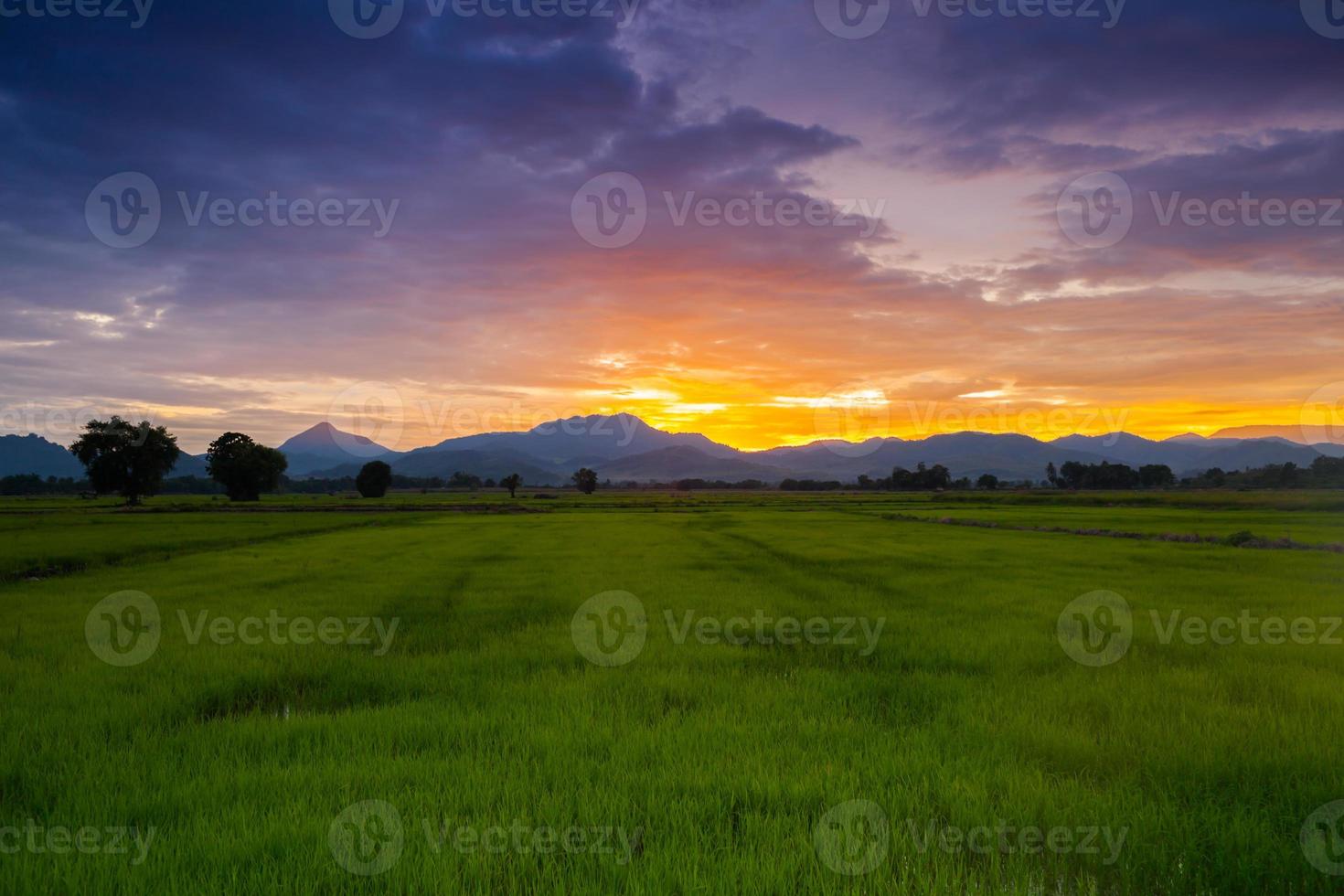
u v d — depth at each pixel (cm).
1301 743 632
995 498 9856
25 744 658
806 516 6388
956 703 780
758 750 649
